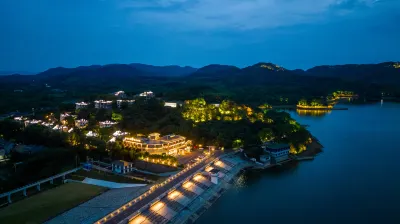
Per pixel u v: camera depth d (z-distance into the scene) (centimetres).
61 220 14675
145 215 14875
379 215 15925
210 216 16012
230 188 19712
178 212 15912
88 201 16800
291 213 16250
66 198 17138
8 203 16375
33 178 19050
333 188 19475
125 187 18738
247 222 15300
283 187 19762
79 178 19988
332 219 15562
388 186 19675
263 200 17850
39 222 14462
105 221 13675
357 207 16825
